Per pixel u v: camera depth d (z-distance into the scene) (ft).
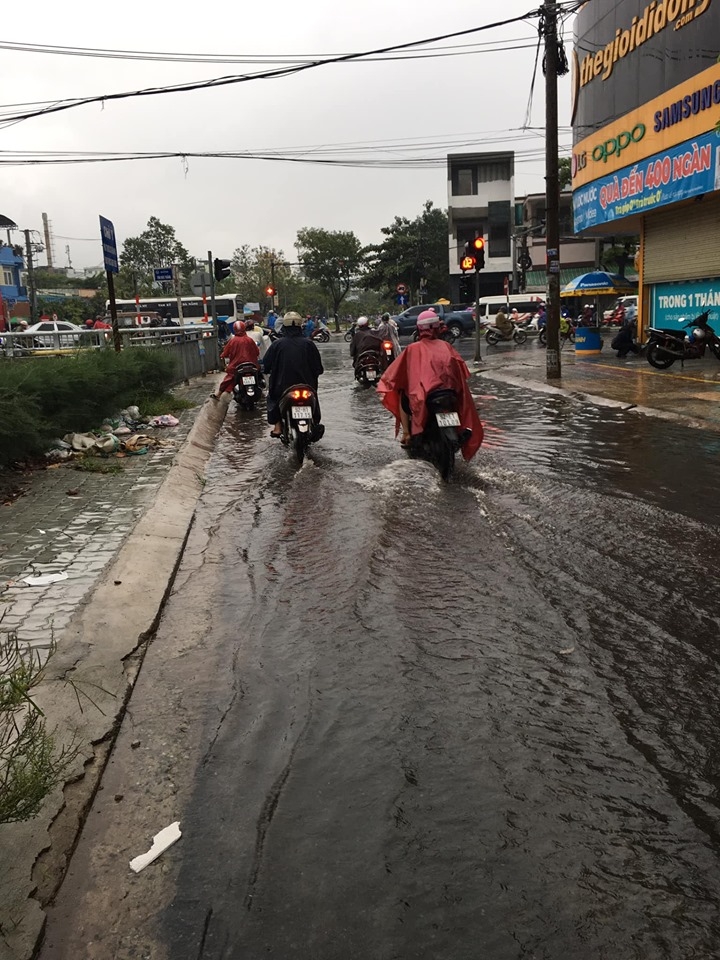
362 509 22.59
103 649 13.79
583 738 10.69
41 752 8.57
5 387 27.20
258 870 8.54
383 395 27.84
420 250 208.13
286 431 31.63
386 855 8.65
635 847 8.63
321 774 10.18
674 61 57.88
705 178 55.01
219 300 157.28
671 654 13.01
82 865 8.78
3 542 19.81
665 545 18.43
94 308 207.72
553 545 18.61
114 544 19.47
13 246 223.51
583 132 76.02
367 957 7.37
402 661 13.07
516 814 9.22
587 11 73.10
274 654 13.69
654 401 42.19
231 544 20.34
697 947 7.36
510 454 30.14
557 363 55.36
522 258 169.27
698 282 65.10
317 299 322.55
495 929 7.63
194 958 7.45
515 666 12.75
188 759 10.75
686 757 10.21
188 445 34.06
